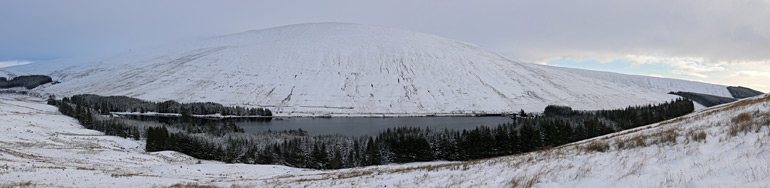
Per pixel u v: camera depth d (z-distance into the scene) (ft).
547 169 55.11
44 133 234.79
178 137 263.29
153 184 81.46
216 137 291.38
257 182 88.53
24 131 223.92
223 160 247.09
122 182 80.64
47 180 73.46
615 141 76.02
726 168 39.81
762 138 48.24
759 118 63.31
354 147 279.08
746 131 54.95
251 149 264.93
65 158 139.03
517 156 90.07
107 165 132.98
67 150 165.27
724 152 46.39
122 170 115.65
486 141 299.58
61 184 71.15
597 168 49.90
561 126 346.74
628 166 48.03
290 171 144.15
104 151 176.24
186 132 309.01
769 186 32.60
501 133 308.19
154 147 253.44
